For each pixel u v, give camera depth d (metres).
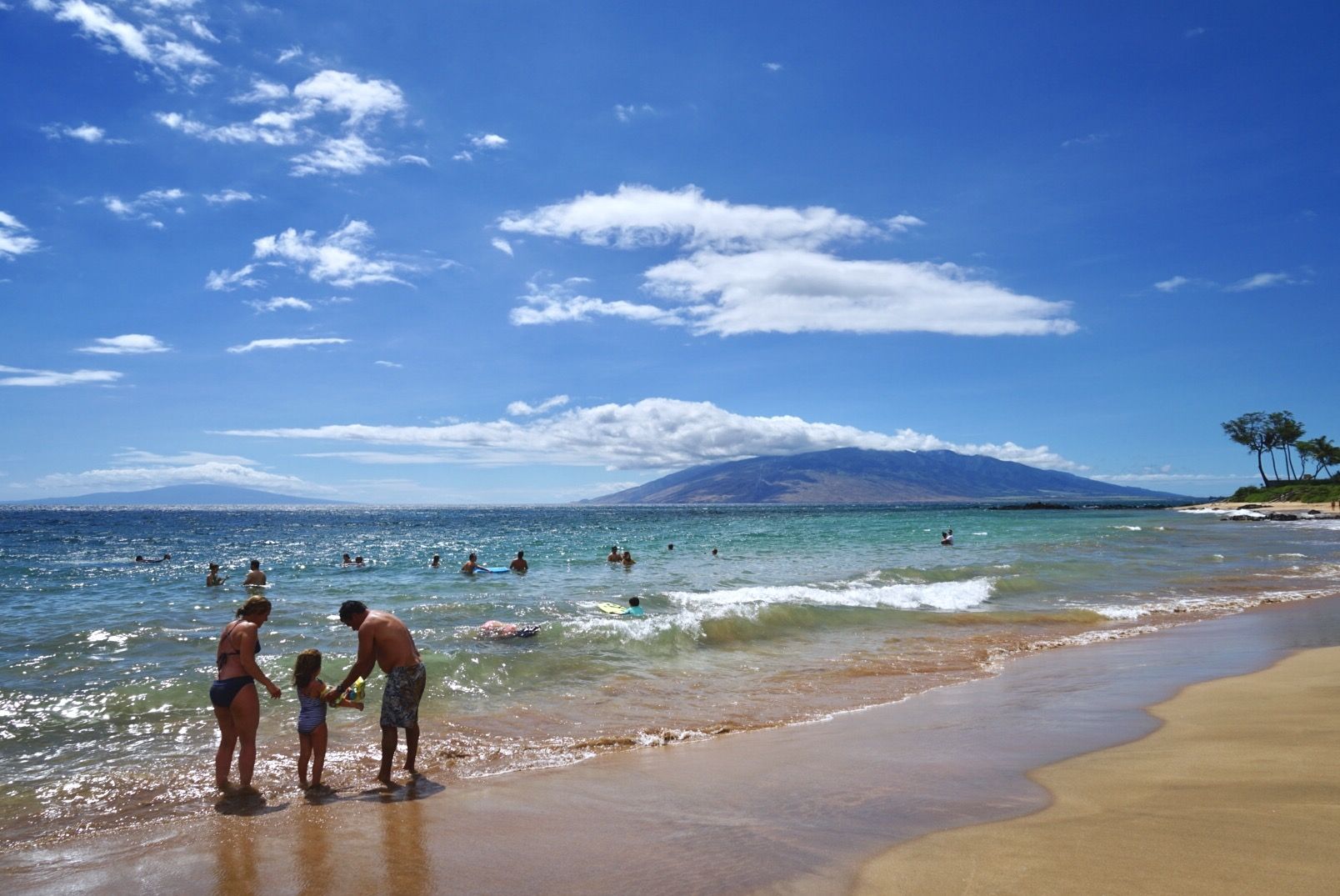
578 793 6.14
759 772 6.51
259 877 4.50
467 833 5.21
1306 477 112.25
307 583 23.36
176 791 6.48
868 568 26.25
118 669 10.83
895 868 4.12
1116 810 4.95
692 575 24.89
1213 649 12.45
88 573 27.45
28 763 7.23
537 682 10.72
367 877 4.44
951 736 7.57
